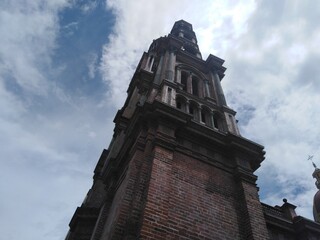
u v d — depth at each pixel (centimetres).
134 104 2572
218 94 1983
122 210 1037
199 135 1409
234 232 1116
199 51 3058
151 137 1284
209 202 1166
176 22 3909
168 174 1128
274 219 1491
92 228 1756
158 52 2477
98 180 2158
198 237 1014
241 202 1245
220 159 1398
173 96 1633
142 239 880
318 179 4459
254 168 1469
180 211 1059
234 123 1717
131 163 1236
